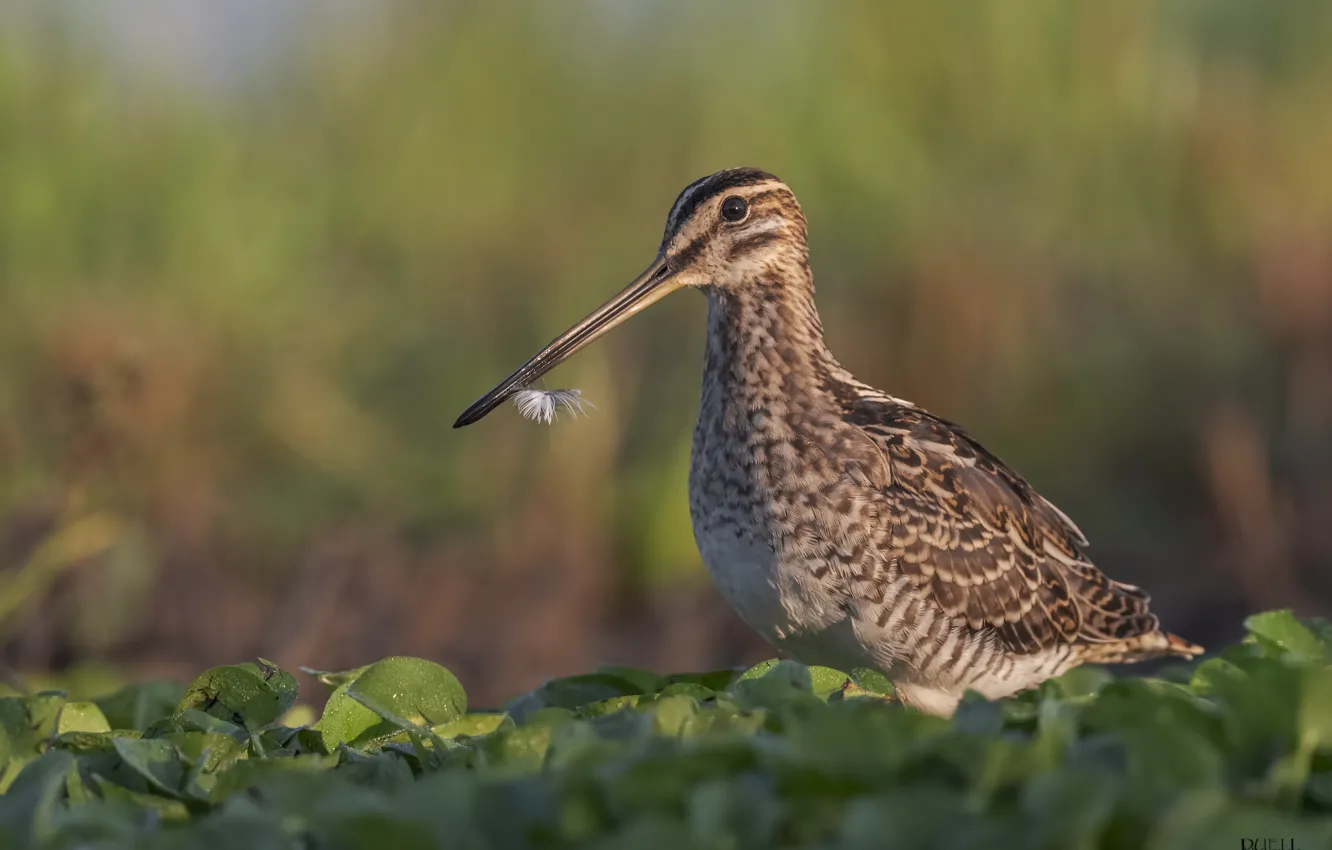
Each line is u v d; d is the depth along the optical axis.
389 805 5.79
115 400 14.46
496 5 18.89
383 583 14.52
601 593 14.59
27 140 16.92
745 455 9.30
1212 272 17.44
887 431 9.47
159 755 6.95
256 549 14.87
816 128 17.97
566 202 17.97
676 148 18.14
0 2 17.48
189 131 17.61
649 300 10.04
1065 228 17.56
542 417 10.19
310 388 15.95
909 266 16.69
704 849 5.14
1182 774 5.90
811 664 9.48
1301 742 6.32
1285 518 14.99
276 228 17.30
